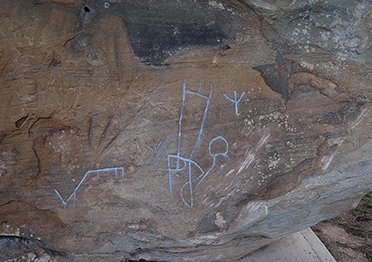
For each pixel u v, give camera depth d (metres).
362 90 2.19
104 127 2.09
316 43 2.07
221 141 2.19
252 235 2.53
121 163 2.16
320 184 2.33
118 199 2.22
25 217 2.21
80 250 2.34
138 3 1.92
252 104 2.15
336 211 2.53
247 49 2.05
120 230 2.30
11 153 2.07
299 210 2.42
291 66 2.12
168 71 2.04
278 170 2.27
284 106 2.18
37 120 2.03
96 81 2.00
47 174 2.13
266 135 2.21
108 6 1.90
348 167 2.32
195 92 2.09
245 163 2.24
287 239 2.90
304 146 2.25
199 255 2.54
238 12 2.00
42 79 1.96
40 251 2.33
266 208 2.32
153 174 2.19
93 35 1.93
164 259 2.53
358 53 2.10
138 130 2.11
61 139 2.08
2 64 1.91
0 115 1.98
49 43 1.91
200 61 2.04
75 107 2.03
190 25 1.99
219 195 2.27
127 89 2.04
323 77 2.14
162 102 2.08
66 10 1.88
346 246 3.25
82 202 2.21
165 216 2.29
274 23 2.02
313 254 2.85
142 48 1.98
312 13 2.01
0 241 2.27
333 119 2.23
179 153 2.18
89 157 2.12
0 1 1.83
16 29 1.87
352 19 2.02
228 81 2.10
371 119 2.25
